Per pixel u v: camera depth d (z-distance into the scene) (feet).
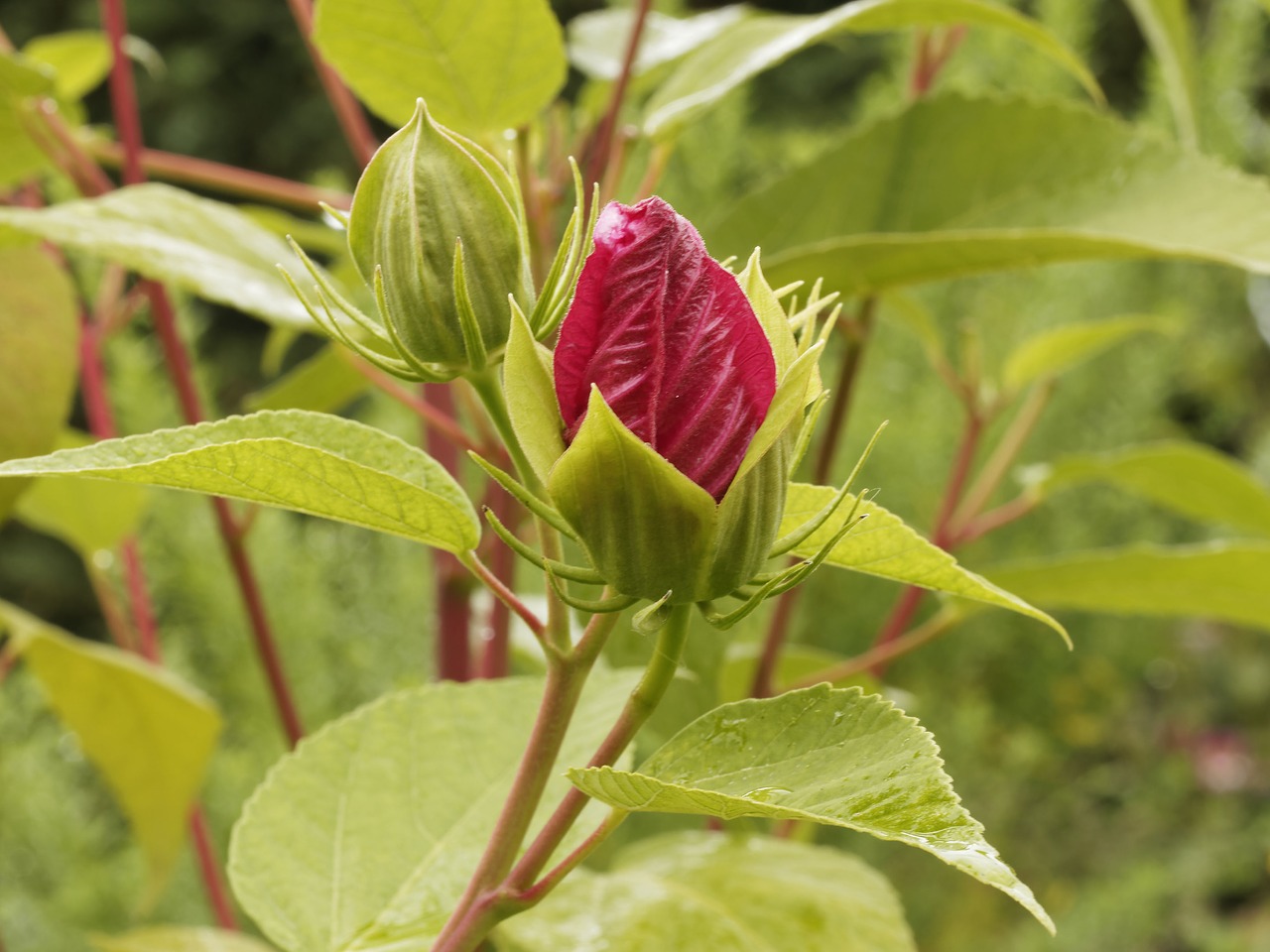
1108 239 1.61
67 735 3.43
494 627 1.79
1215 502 2.38
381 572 3.72
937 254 1.65
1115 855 5.86
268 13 9.54
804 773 1.22
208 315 8.18
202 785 3.34
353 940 1.43
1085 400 4.72
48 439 1.72
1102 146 1.73
